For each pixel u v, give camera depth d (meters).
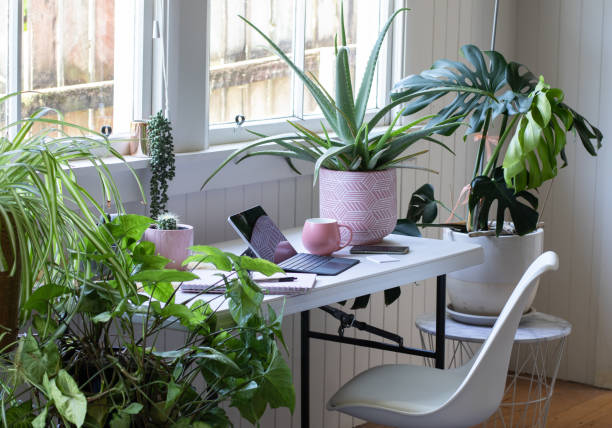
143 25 2.45
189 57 2.51
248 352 1.58
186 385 1.53
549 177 2.87
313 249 2.32
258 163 2.73
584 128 2.93
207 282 1.99
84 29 2.35
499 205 2.83
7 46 2.16
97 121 2.41
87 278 1.61
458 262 2.42
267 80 2.93
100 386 1.51
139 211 2.42
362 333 3.29
